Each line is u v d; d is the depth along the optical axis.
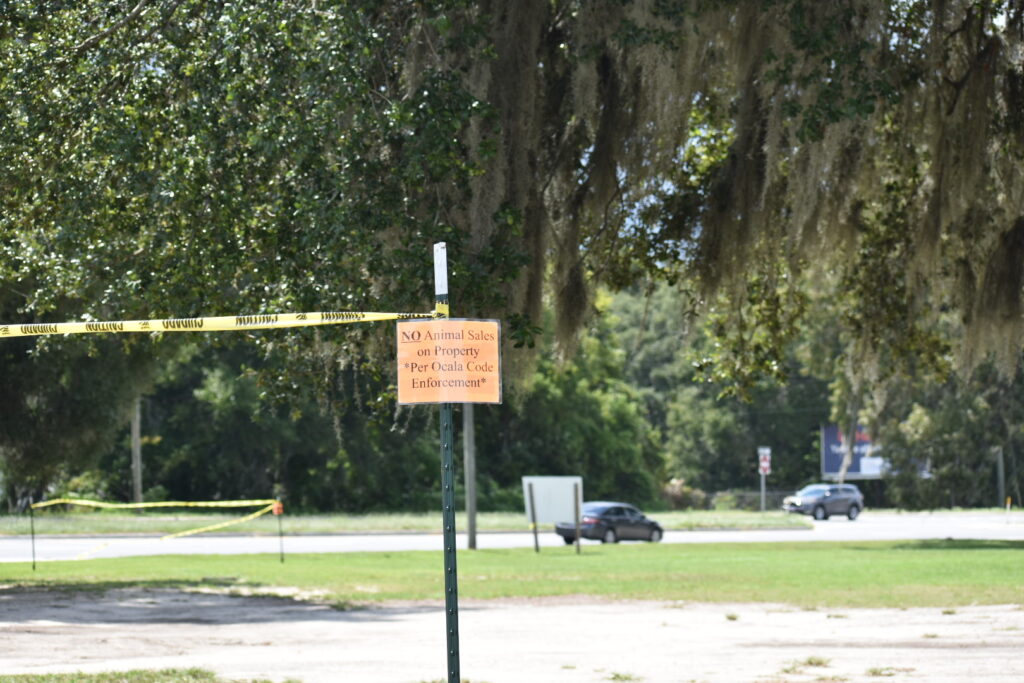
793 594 31.56
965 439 96.12
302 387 24.59
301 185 20.84
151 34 20.91
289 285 20.67
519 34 23.11
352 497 120.62
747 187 26.20
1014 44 27.27
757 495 141.75
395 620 26.84
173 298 20.56
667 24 22.69
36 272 22.27
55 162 21.02
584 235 26.92
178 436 117.31
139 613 28.27
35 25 21.25
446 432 10.12
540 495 54.25
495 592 33.75
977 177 27.11
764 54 23.34
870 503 144.50
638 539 69.56
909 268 31.06
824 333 88.62
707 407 159.50
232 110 20.94
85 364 40.41
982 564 40.19
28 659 19.53
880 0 23.56
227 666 18.64
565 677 17.25
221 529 79.75
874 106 22.83
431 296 20.47
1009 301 27.84
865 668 17.83
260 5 20.02
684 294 29.08
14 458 41.28
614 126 24.84
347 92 19.77
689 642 22.05
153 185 20.52
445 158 20.20
